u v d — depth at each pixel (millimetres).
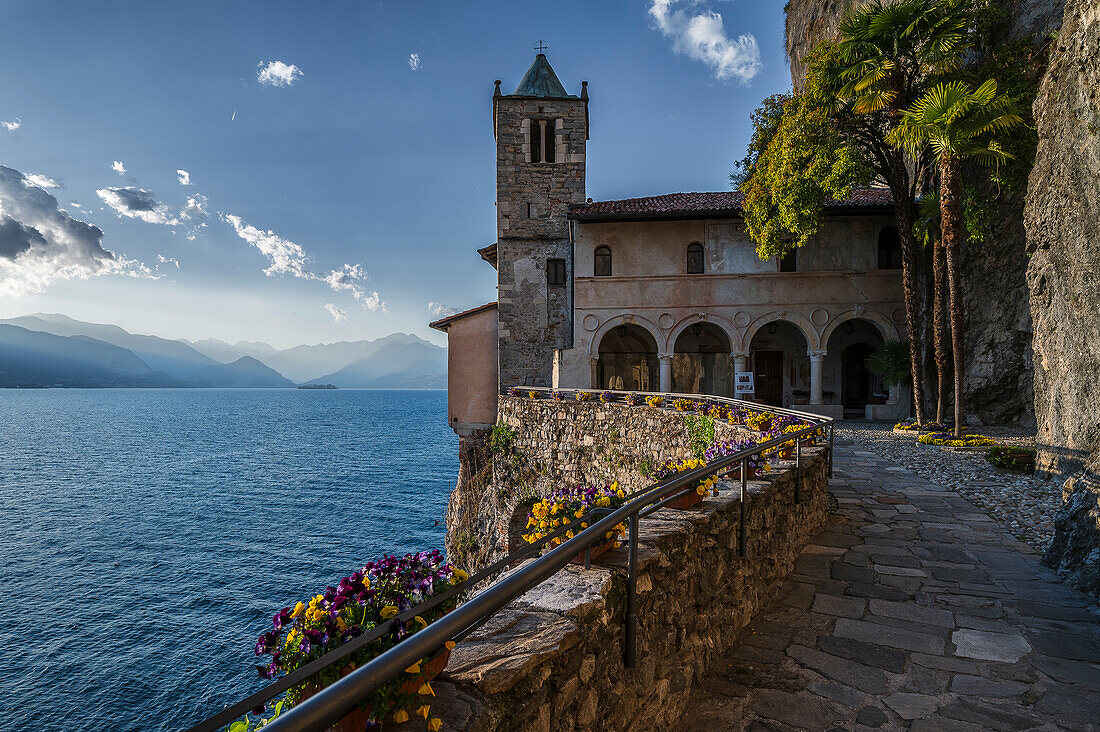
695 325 25953
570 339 26281
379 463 73125
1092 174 9102
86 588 29953
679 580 3967
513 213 26578
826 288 23109
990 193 18781
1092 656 4625
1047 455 10805
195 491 55062
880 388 24688
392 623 1944
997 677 4309
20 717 19109
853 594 5988
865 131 19359
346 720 1832
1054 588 6082
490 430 26438
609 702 2951
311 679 1982
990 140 15375
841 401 25016
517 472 22062
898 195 18484
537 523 3984
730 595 4887
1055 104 10305
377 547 36000
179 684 20891
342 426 140375
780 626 5250
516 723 2148
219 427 137125
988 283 19438
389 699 1837
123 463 75562
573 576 3146
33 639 24234
